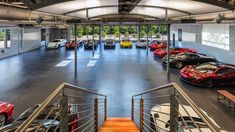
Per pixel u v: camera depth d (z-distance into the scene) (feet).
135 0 31.99
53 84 38.83
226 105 28.48
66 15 40.91
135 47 100.07
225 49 56.39
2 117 22.91
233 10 25.86
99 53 79.87
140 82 40.52
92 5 36.60
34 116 5.89
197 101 30.27
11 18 25.91
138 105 28.84
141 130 18.47
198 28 73.61
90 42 95.61
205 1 25.03
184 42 86.43
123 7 40.27
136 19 56.85
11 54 72.90
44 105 6.63
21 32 79.82
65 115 8.57
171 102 9.21
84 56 72.43
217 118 24.35
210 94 33.53
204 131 13.70
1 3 23.08
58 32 115.55
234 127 22.06
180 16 45.65
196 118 15.78
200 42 72.38
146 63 60.23
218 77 37.47
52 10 32.01
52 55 74.79
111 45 94.22
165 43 91.45
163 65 57.26
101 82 40.45
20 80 41.50
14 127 16.21
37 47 96.12
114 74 46.91
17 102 29.55
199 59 54.75
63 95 8.50
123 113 26.50
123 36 135.85
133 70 51.08
